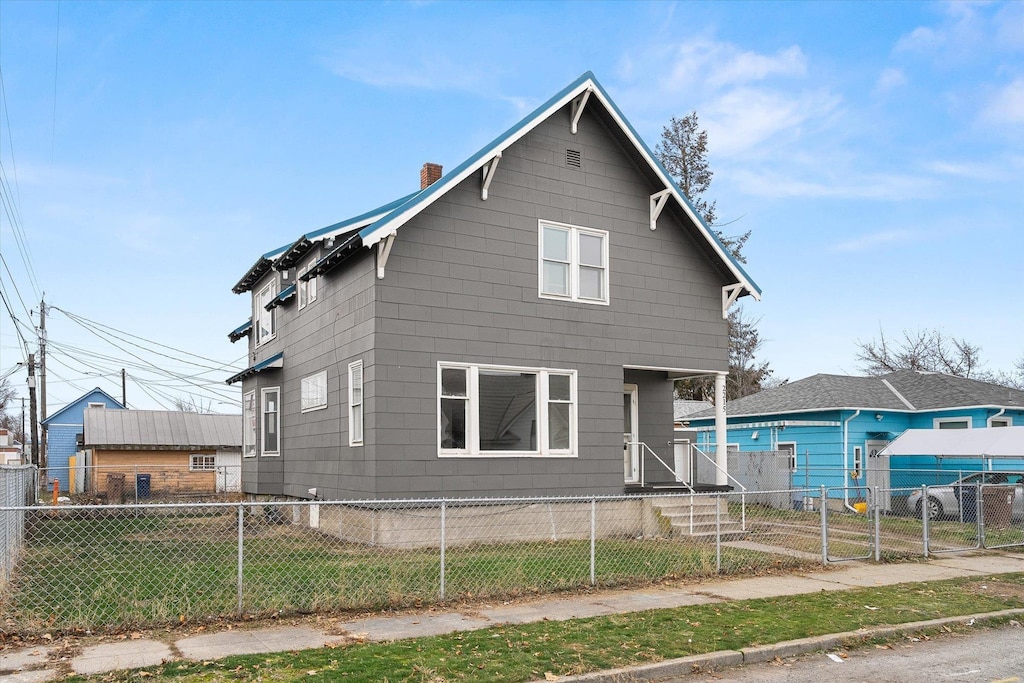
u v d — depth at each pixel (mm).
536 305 17906
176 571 12391
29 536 17734
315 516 19422
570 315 18328
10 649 8227
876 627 9820
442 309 16766
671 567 13281
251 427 24469
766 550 15906
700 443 32688
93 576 12180
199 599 10297
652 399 21656
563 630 9250
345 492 17469
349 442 17266
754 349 53594
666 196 19516
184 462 39156
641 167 19547
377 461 15836
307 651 8219
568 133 18734
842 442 27406
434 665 7781
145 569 12719
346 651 8219
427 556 14219
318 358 19500
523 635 8977
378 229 15773
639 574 12641
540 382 17797
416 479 16188
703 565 13156
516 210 17844
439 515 16359
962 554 16328
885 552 15742
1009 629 10391
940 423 28453
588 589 11742
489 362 17188
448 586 11297
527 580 11906
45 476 38469
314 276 19062
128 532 18469
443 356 16688
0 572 10734
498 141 17203
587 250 18844
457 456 16656
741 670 8352
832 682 7922
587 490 18141
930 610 10883
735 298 20656
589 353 18516
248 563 13211
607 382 18688
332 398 18438
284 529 19156
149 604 10016
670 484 20578
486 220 17453
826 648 9188
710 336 20344
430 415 16453
